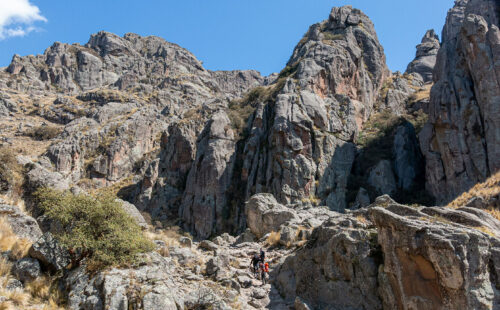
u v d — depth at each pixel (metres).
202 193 58.91
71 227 12.62
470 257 9.16
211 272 13.97
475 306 8.80
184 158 68.31
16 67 150.62
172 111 114.25
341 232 12.36
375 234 11.91
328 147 53.78
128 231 12.85
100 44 177.50
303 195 50.00
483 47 44.47
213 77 195.75
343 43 72.06
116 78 162.38
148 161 84.69
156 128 102.25
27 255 12.04
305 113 55.31
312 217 21.98
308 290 12.72
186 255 15.02
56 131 101.69
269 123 60.53
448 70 49.06
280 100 56.66
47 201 12.97
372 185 52.38
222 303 11.01
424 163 56.47
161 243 15.56
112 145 88.75
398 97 78.19
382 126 64.75
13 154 15.50
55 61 157.88
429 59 111.69
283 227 19.44
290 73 73.56
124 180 81.25
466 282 8.93
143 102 120.50
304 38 85.12
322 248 12.78
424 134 49.25
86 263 11.80
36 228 13.23
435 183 46.59
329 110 59.12
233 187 59.09
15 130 103.94
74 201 12.93
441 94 47.25
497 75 42.69
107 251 11.84
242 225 53.62
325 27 81.88
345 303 11.55
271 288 13.66
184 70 166.00
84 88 153.88
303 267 13.31
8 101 119.62
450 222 10.77
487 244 9.44
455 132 45.00
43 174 15.30
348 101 61.41
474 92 45.59
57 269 11.99
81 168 85.88
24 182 14.98
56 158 82.19
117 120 100.50
